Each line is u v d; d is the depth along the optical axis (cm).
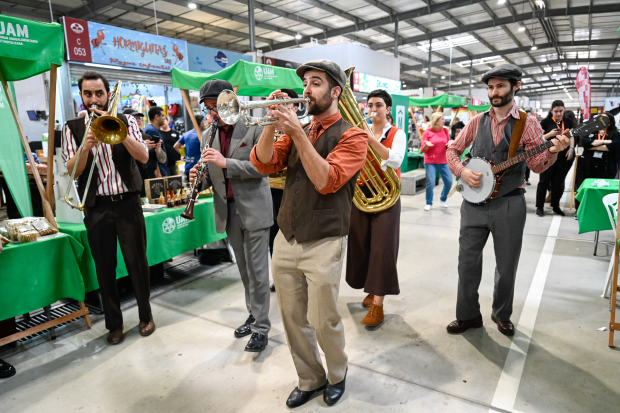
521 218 217
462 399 182
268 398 187
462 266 235
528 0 1180
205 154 205
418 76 2528
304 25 1318
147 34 609
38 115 695
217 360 221
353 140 149
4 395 193
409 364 211
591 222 351
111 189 225
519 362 211
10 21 206
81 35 525
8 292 215
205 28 1284
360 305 288
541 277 329
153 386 198
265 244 224
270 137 152
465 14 1316
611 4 1148
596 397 182
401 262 378
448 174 609
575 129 191
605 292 288
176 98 753
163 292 319
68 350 234
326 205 153
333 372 178
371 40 1595
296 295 169
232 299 304
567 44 1684
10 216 348
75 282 242
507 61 2167
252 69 331
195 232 331
